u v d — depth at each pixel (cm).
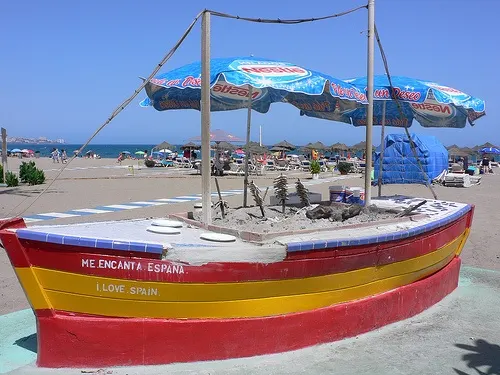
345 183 2564
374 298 551
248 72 555
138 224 551
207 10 518
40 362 439
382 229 575
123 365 439
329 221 616
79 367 436
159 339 441
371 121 714
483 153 4875
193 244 450
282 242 478
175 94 746
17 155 6738
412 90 750
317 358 483
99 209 1410
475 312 636
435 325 587
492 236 1130
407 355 504
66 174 3034
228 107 817
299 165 4194
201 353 452
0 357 474
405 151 2438
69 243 423
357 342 525
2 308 614
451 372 473
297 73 583
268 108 841
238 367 455
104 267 428
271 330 474
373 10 700
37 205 1479
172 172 3347
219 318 457
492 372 475
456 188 2325
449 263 719
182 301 444
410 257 586
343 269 512
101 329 434
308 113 922
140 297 436
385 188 2250
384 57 720
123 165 4328
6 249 423
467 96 771
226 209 703
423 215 658
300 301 490
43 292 430
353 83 784
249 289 461
